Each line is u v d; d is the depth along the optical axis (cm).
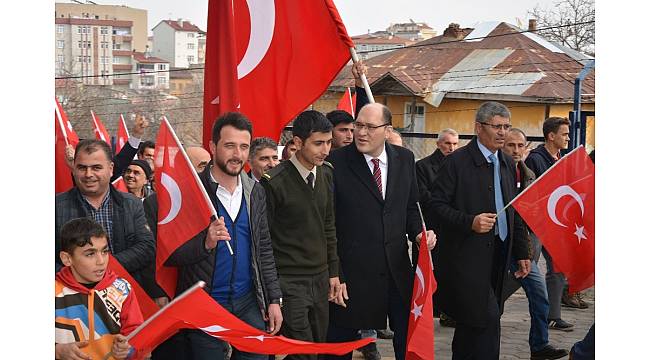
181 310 433
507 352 820
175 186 495
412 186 635
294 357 579
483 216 616
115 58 7381
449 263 642
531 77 3177
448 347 830
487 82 3241
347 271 616
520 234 673
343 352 487
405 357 589
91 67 7194
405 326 626
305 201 581
